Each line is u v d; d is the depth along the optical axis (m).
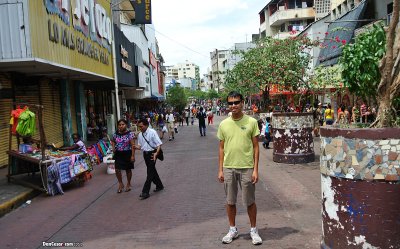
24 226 6.87
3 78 13.35
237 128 5.29
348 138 4.14
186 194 8.60
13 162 10.18
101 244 5.73
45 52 11.15
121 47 24.22
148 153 8.74
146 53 40.34
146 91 39.28
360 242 4.15
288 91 17.98
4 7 10.14
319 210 6.78
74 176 9.89
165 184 9.88
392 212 4.02
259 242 5.28
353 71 5.35
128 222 6.74
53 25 11.90
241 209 7.07
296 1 46.97
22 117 9.79
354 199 4.15
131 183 10.34
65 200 8.73
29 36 10.20
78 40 14.67
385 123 4.50
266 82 18.45
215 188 9.02
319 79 14.40
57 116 18.12
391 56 4.41
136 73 30.91
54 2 12.01
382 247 4.06
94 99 26.19
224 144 5.41
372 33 5.43
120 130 9.20
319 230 5.75
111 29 20.80
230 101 5.24
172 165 13.16
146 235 6.00
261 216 6.60
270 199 7.71
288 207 7.07
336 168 4.28
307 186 8.68
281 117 12.07
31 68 12.77
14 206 8.17
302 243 5.27
